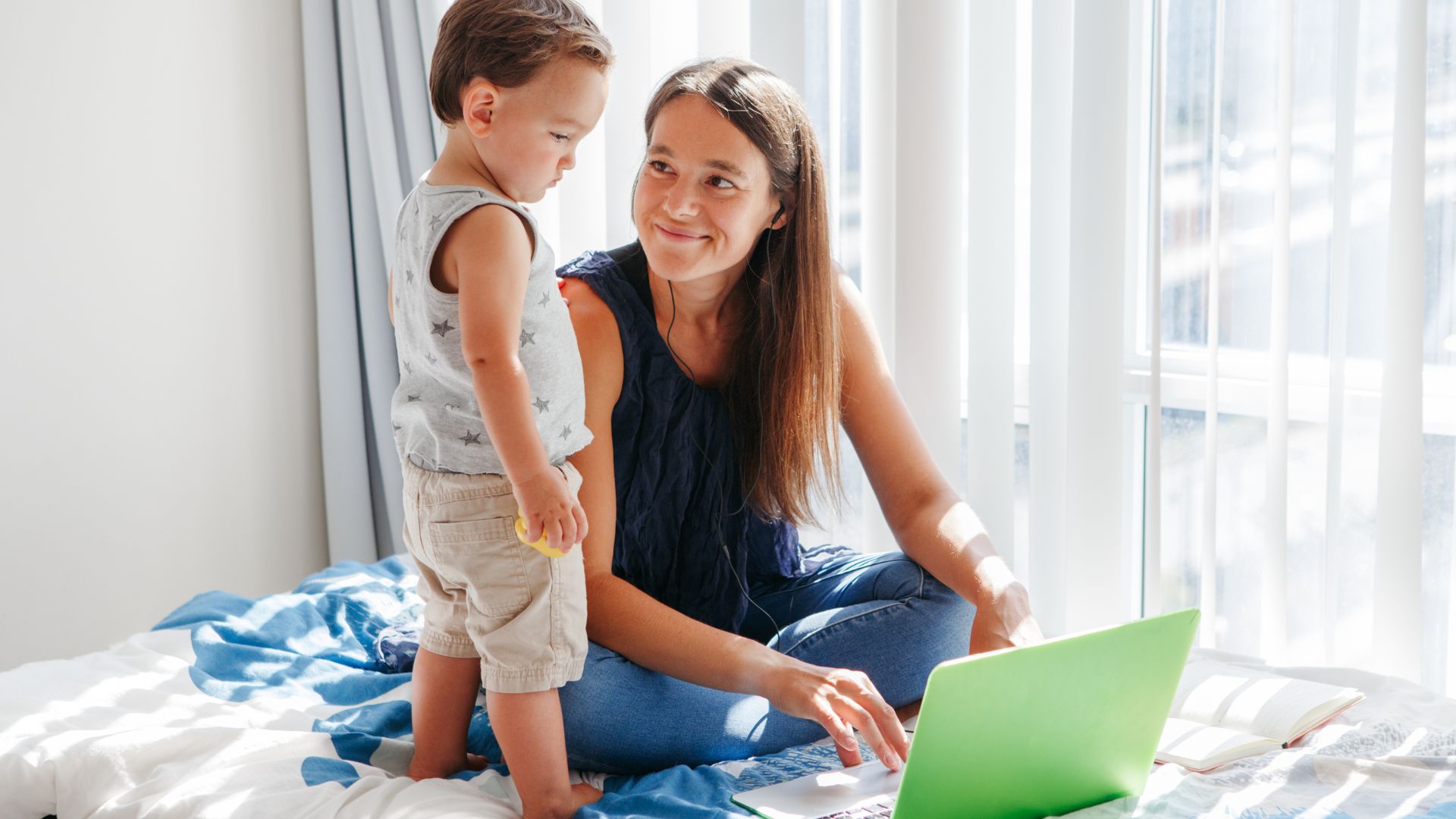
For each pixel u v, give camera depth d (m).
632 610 1.21
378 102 2.42
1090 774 1.01
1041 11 1.79
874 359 1.45
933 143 1.86
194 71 2.41
